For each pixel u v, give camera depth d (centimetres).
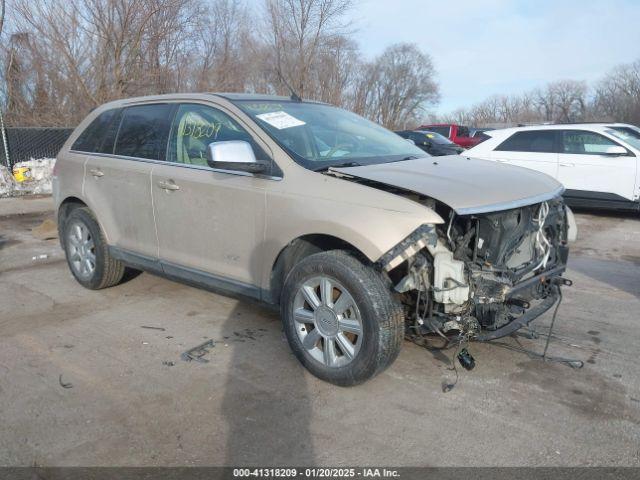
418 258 328
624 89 5428
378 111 3781
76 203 564
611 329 453
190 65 1786
